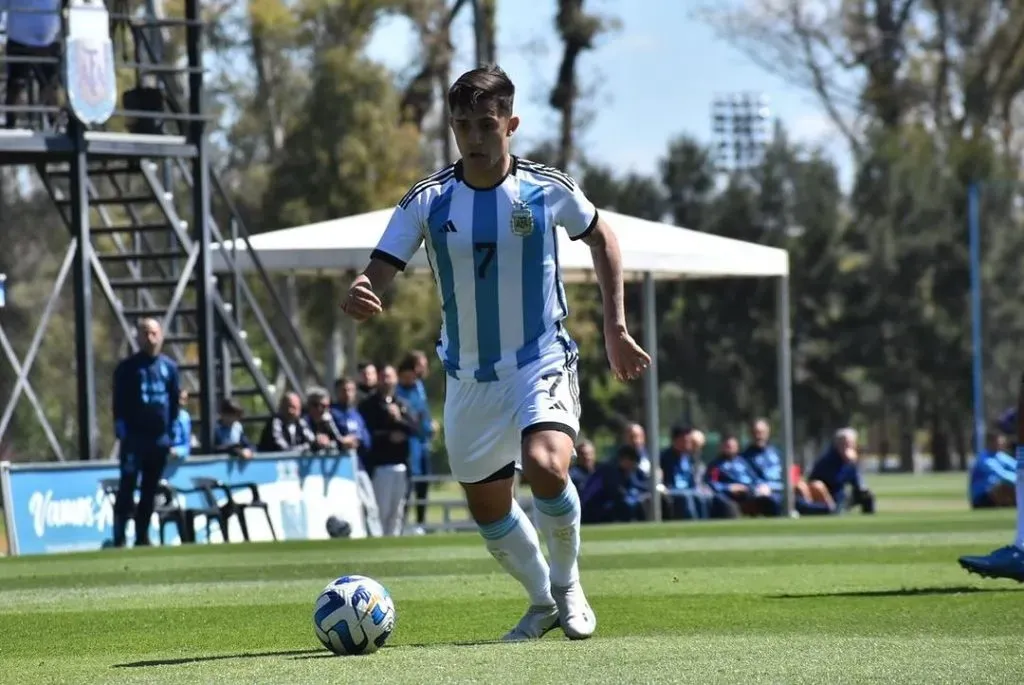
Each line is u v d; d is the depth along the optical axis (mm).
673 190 187250
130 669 16594
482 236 18000
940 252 175875
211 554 40406
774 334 177500
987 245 171750
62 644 19906
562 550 18391
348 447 56219
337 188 130250
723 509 64750
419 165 139125
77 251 53844
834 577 28812
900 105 155000
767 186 184750
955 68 156375
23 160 55531
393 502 56844
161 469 46906
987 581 27172
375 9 136750
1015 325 171375
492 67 18094
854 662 15609
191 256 57094
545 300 18281
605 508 59188
